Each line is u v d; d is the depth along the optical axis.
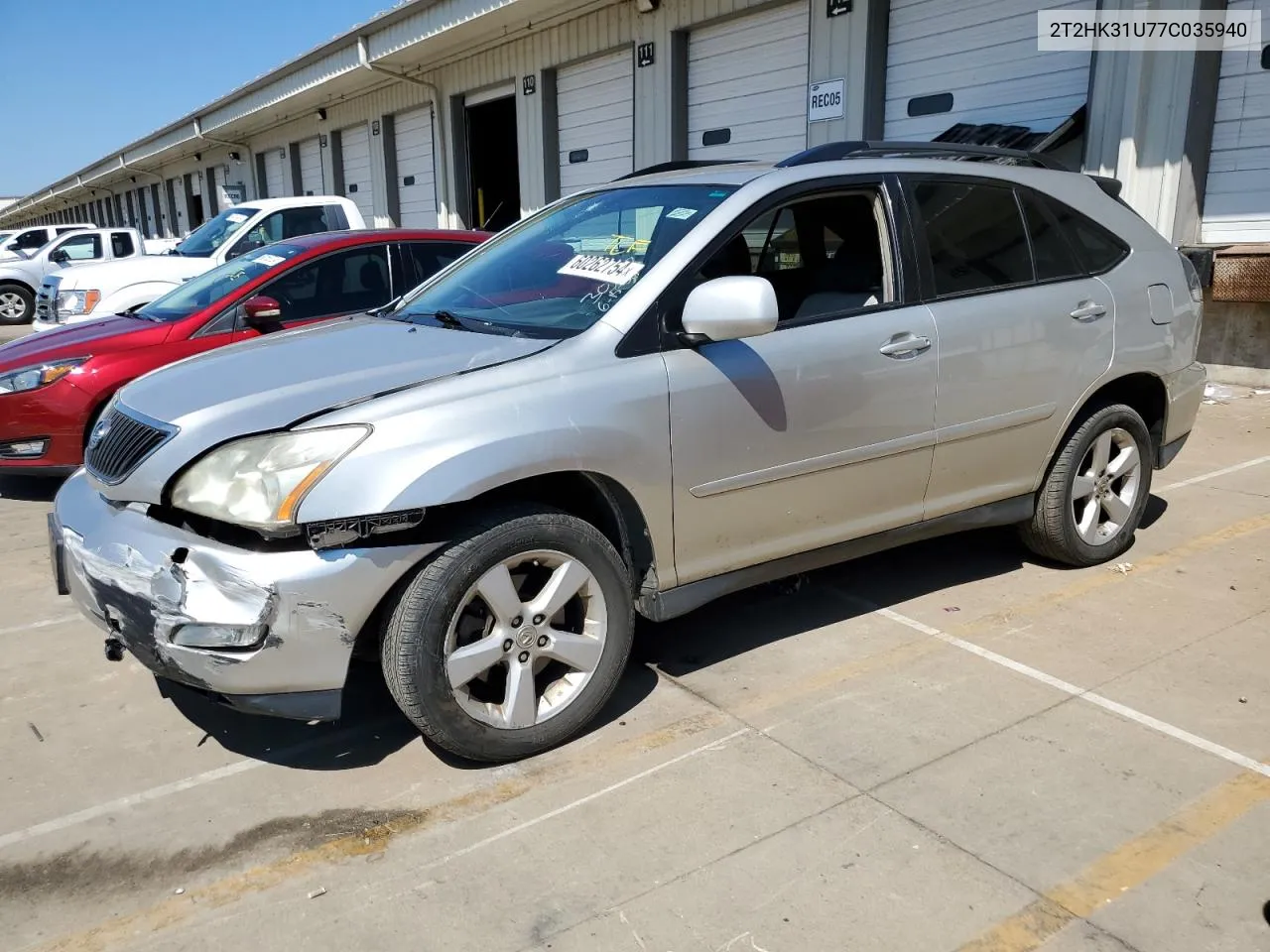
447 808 2.90
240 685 2.73
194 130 26.19
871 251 3.79
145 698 3.61
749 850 2.66
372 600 2.78
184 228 33.59
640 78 12.91
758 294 3.00
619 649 3.25
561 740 3.18
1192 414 4.87
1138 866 2.57
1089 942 2.31
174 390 3.23
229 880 2.61
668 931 2.37
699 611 4.27
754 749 3.16
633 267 3.40
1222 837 2.68
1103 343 4.31
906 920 2.39
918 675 3.63
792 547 3.61
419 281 6.82
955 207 3.96
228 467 2.82
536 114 14.97
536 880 2.57
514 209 17.97
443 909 2.47
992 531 5.20
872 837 2.71
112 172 35.72
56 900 2.55
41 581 4.80
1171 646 3.82
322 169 22.23
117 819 2.88
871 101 10.33
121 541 2.93
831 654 3.84
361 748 3.24
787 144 11.33
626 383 3.11
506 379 2.97
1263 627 3.95
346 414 2.81
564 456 2.96
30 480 6.84
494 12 13.41
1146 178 8.45
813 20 10.70
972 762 3.06
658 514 3.21
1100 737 3.18
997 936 2.34
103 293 9.81
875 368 3.60
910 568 4.72
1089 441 4.39
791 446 3.45
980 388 3.92
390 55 16.16
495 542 2.91
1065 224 4.32
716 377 3.26
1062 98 8.94
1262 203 8.11
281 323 6.32
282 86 20.31
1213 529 5.12
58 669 3.84
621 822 2.80
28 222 65.62
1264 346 8.38
